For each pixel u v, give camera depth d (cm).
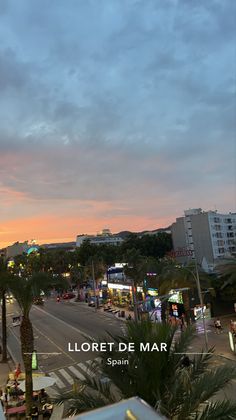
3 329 3991
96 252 11262
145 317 1147
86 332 5050
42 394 2597
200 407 930
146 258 6844
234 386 2142
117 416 287
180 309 4938
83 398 971
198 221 11944
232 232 12362
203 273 5059
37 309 8169
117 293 7812
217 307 5297
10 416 2334
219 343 3719
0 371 3541
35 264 13238
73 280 10769
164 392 952
